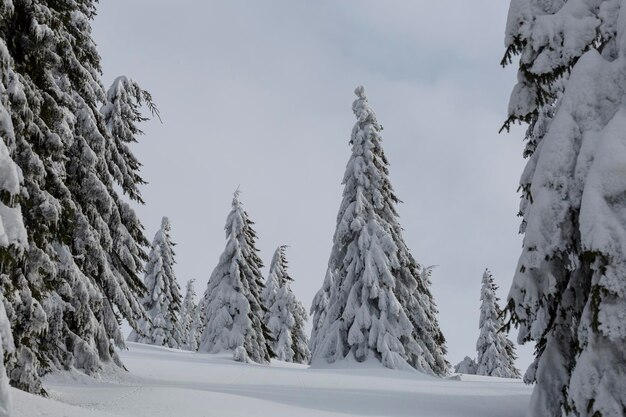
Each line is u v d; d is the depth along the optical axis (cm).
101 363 1614
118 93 2077
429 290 3772
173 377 1834
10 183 662
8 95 811
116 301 1728
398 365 2469
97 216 1650
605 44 916
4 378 587
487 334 5062
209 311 3603
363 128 3022
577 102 847
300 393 1462
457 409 1350
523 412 1324
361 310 2628
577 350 759
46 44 991
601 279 692
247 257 3844
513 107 1010
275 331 5259
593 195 732
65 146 1221
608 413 672
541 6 984
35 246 961
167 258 4919
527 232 823
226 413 969
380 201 2859
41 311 930
